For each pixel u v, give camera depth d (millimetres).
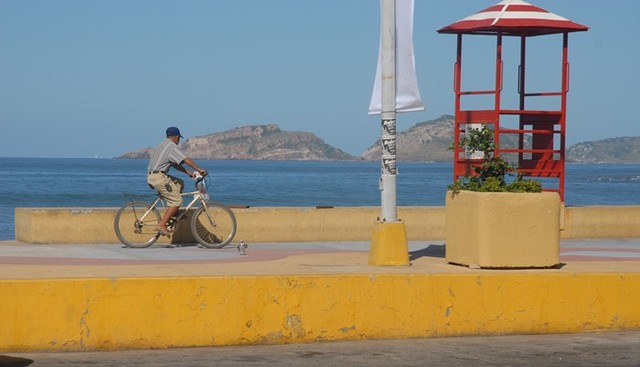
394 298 12359
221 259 15070
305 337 12047
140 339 11469
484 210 13289
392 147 13617
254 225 18859
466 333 12609
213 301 11719
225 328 11750
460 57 18859
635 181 184500
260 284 11867
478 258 13320
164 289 11539
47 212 17734
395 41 14000
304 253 16281
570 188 136875
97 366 10555
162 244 17812
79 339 11266
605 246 18750
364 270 12797
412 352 11617
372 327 12289
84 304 11289
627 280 13203
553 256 13555
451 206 13984
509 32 19234
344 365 10867
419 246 18078
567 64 19391
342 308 12172
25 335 11117
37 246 17016
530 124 20266
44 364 10609
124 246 17266
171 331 11578
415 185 133000
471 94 18828
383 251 13500
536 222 13453
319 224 19203
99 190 100375
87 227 17906
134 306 11445
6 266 13039
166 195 17156
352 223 19422
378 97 14242
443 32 18859
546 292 12891
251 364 10820
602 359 11422
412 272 12633
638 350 11969
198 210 17328
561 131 19531
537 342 12383
